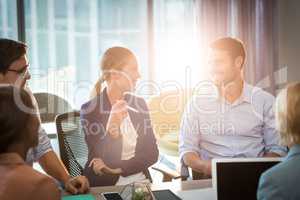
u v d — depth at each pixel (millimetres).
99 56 3727
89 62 3717
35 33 3578
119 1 3754
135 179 2127
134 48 3811
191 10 3787
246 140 2252
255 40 3875
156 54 3811
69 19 3650
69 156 2131
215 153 2256
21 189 983
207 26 3766
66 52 3660
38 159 1842
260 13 3865
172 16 3797
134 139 2221
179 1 3785
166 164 2875
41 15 3580
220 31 3781
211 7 3752
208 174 2055
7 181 990
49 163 1821
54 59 3635
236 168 1372
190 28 3795
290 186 1052
